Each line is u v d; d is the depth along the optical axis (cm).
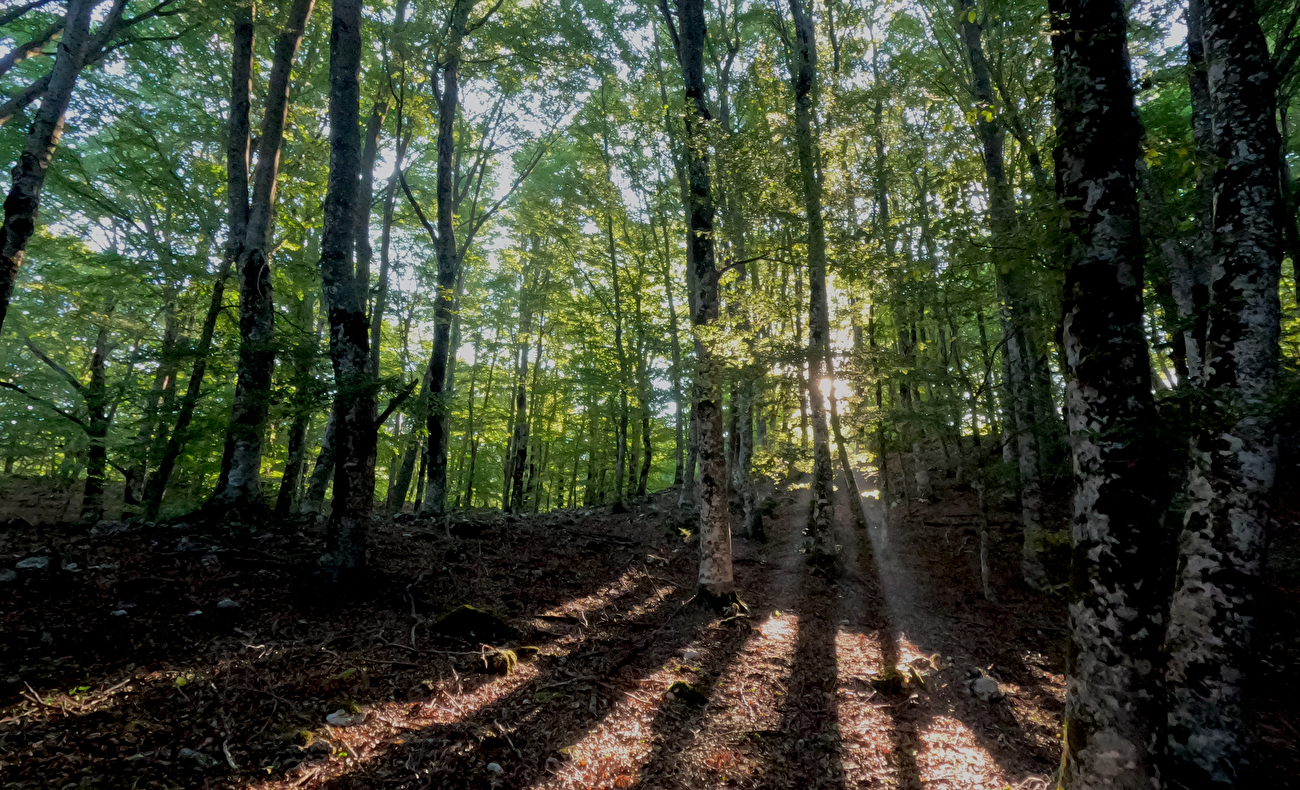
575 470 2719
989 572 1209
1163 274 918
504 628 723
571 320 2086
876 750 560
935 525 1482
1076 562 390
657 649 767
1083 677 375
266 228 971
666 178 1809
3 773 362
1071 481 1493
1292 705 658
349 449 751
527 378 2522
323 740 453
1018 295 841
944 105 1321
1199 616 495
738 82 1520
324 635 632
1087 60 406
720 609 920
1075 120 408
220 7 937
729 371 891
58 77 770
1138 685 349
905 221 992
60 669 479
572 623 816
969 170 1110
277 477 1619
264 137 973
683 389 1698
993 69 959
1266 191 510
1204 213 806
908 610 1040
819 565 1214
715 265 1049
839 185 1017
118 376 1557
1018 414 1176
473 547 1063
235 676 523
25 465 1781
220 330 1262
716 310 958
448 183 1349
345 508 745
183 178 1294
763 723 597
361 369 759
